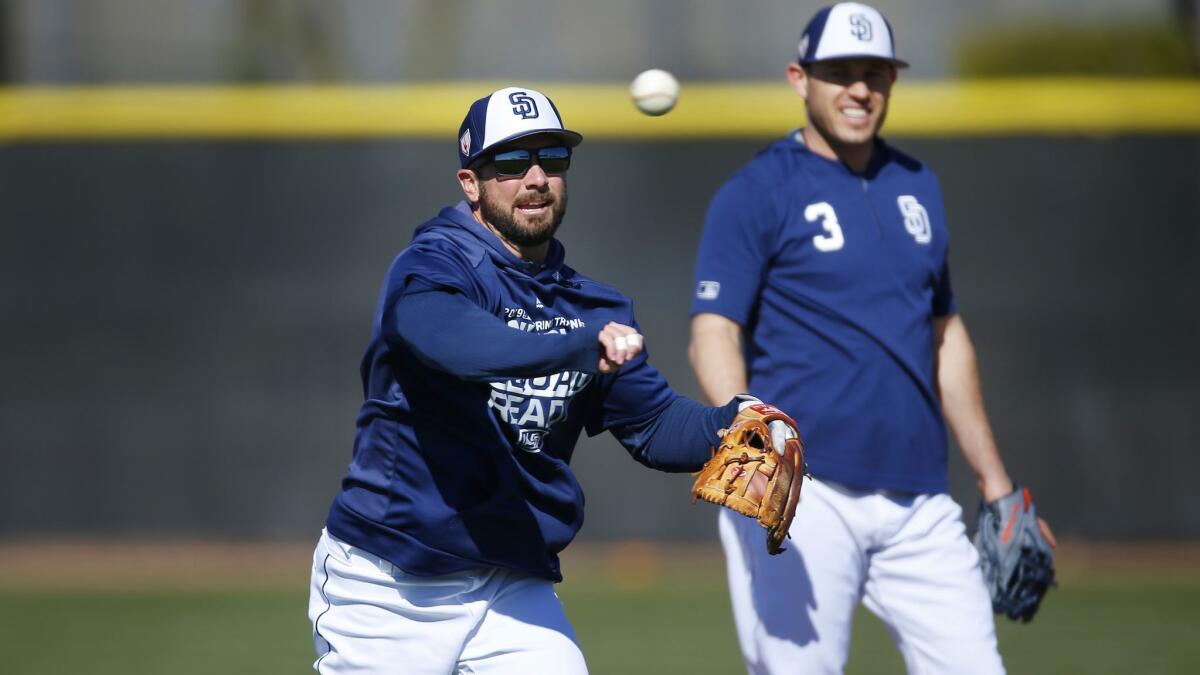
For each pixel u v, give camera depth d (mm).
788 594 13227
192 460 39500
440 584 10945
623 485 39250
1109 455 38750
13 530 39438
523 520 10922
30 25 41344
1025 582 14578
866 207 13852
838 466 13328
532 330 10859
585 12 42062
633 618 28906
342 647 11188
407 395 10672
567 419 11164
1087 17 41906
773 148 14281
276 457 39438
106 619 29141
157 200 39688
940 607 13383
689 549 39062
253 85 41719
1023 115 39188
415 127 39781
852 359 13484
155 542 39312
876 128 13977
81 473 39469
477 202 11039
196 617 29312
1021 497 14602
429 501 10734
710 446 11211
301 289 39594
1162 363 38812
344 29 42125
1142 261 38969
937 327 14906
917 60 41969
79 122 39688
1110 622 27859
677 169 39438
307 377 39500
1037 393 38938
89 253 39625
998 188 39250
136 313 39625
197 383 39500
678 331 39188
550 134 10773
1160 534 38625
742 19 41562
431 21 42094
